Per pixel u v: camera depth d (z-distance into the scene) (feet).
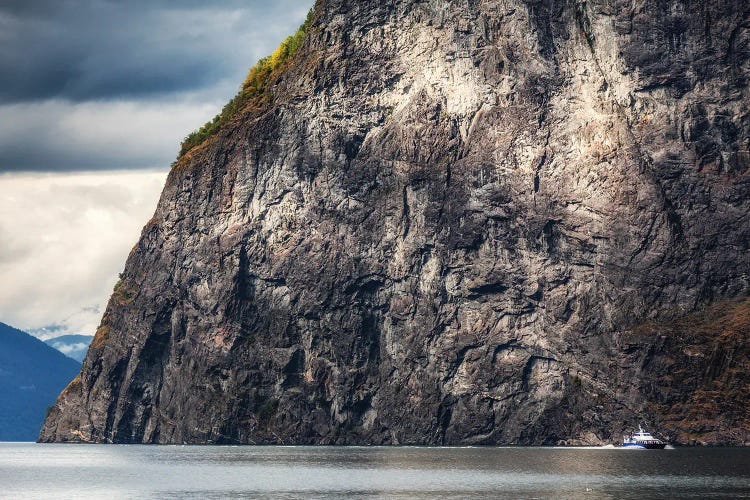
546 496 523.29
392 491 557.74
